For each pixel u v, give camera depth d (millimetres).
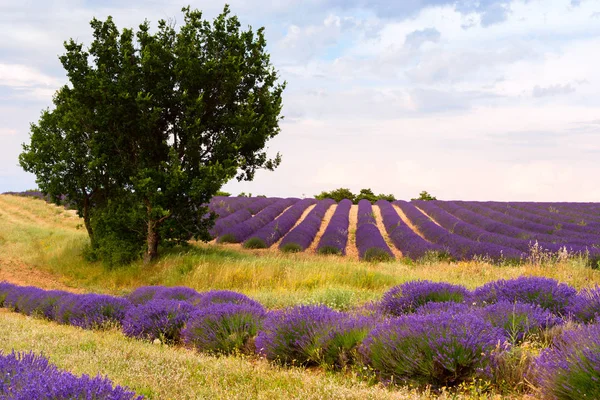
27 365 4406
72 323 10758
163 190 19984
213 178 19172
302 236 27141
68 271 22047
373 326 6922
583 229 27969
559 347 5828
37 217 44531
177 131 20516
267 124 21547
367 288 15453
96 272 21094
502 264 18422
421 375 5648
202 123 20875
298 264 18828
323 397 4809
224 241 27125
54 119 23062
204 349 7902
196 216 21094
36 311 12500
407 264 21422
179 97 19438
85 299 11211
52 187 22531
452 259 21391
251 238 25781
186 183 19781
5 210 48531
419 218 34750
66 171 22797
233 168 19297
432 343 5594
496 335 6008
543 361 5227
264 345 7195
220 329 8047
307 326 7059
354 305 10844
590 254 17812
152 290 12664
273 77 22281
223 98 20688
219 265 18547
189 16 21062
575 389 4590
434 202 48531
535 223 29812
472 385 5109
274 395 4949
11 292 14656
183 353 7395
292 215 36500
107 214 20969
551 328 6816
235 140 20781
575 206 40156
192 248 23359
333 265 18438
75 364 5938
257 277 17156
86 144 21922
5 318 10977
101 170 22328
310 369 6648
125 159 20219
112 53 19891
